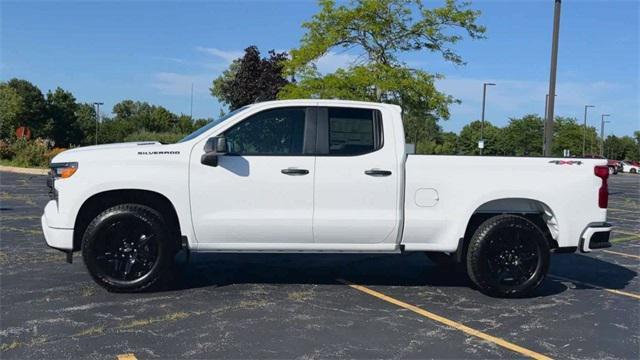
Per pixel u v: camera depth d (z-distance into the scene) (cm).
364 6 2375
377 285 706
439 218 646
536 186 657
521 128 6712
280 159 632
